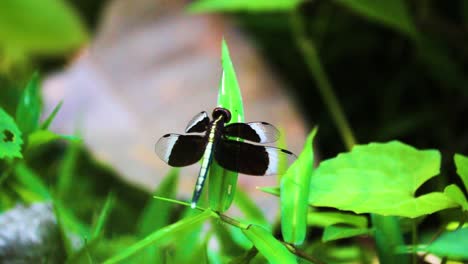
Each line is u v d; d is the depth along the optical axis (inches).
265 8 26.5
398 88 31.9
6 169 22.2
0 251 18.6
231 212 23.0
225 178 17.8
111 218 24.8
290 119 28.0
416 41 29.6
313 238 23.7
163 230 17.4
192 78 30.0
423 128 30.3
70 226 20.5
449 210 18.2
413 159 18.4
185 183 25.5
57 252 19.1
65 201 24.3
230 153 18.0
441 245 16.2
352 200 17.8
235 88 18.5
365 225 18.6
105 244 20.8
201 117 18.6
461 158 17.9
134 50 31.1
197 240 20.4
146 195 26.7
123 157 27.2
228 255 20.5
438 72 30.7
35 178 22.4
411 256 18.4
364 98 32.2
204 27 31.6
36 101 20.3
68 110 29.4
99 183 27.2
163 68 30.5
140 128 28.4
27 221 19.1
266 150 18.1
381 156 18.5
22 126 20.0
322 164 18.5
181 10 32.2
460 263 18.2
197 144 18.2
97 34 32.2
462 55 31.8
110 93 29.8
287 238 17.6
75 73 30.7
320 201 17.9
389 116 31.0
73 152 24.8
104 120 28.7
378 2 27.6
